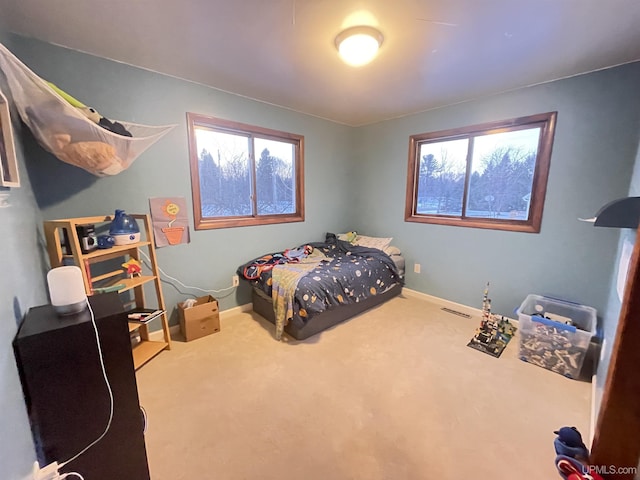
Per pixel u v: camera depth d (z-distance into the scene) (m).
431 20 1.54
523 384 1.86
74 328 0.95
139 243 2.04
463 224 2.96
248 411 1.63
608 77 2.05
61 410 0.97
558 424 1.54
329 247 3.54
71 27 1.62
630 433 0.60
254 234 3.10
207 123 2.59
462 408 1.65
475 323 2.76
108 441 1.05
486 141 2.78
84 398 1.00
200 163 2.66
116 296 1.21
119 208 2.19
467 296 3.01
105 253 1.82
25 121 1.45
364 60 1.82
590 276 2.25
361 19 1.53
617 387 0.60
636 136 1.98
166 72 2.25
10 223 1.07
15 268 1.04
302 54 1.93
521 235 2.58
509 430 1.50
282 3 1.40
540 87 2.35
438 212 3.25
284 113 3.15
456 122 2.92
